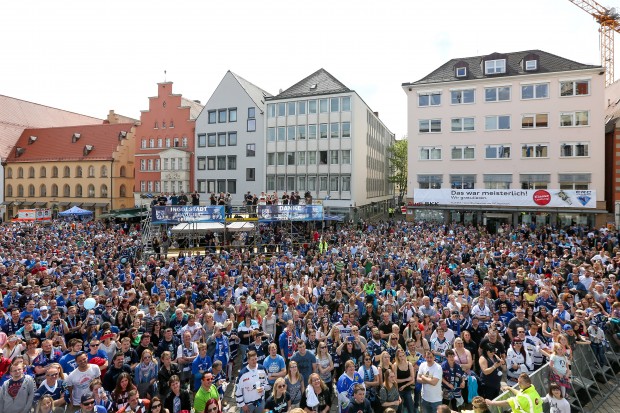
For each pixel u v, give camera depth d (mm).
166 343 9641
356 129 49781
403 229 35750
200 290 14859
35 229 37562
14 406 7109
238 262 20953
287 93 53094
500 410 7219
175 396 7535
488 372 8766
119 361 8016
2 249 24203
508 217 39594
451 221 41719
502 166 41094
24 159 71875
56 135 73188
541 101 39531
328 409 8070
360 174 51938
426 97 43875
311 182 50719
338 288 14695
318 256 23031
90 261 20188
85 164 67250
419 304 12305
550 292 12805
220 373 8914
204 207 27672
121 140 66688
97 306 11969
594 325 11094
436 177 43500
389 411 6305
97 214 65375
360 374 8281
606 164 39781
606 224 34344
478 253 22125
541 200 37781
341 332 10469
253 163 54500
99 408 6898
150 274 16969
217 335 10008
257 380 8102
